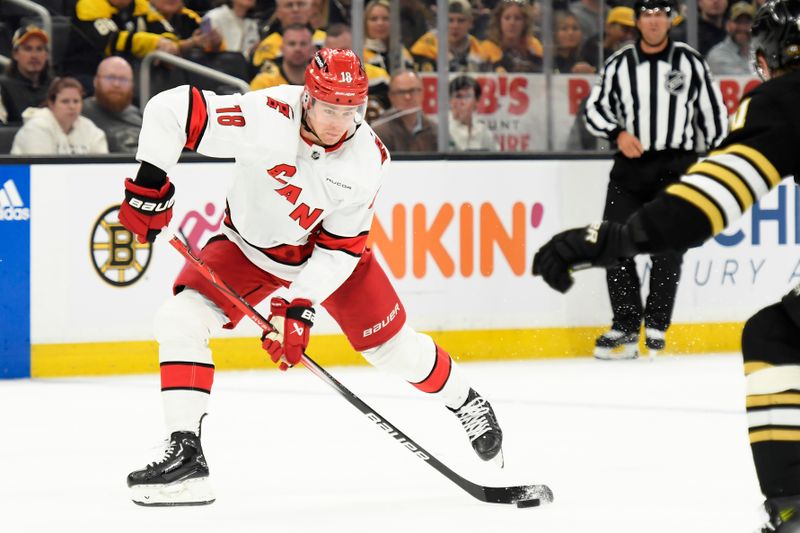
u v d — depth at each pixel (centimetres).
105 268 2039
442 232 2211
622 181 2228
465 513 1105
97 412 1694
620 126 2197
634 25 2366
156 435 1525
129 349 2056
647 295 2322
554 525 1058
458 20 2259
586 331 2300
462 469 1312
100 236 2034
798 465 795
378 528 1048
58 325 2025
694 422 1608
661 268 2195
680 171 2214
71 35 2092
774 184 736
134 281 2053
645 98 2194
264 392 1875
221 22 2183
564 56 2336
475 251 2230
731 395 1838
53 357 2025
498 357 2253
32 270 2009
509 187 2248
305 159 1082
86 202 2025
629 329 2244
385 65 2244
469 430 1233
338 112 1039
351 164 1091
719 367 2148
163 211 1107
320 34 2223
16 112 2069
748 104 746
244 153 1075
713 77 2455
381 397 1831
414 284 2194
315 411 1700
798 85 740
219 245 1173
